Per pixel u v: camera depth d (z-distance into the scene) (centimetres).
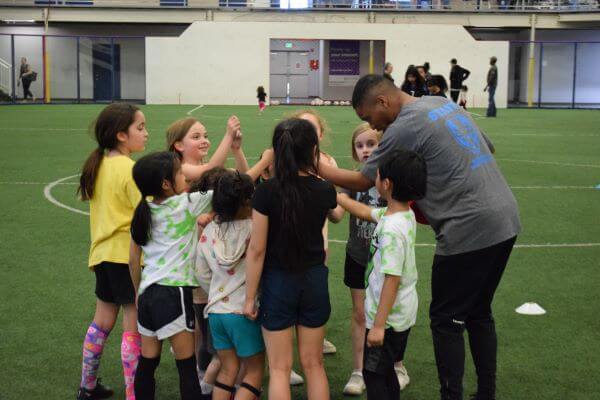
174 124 541
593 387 530
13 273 797
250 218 452
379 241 442
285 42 4322
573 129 2608
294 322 437
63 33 4138
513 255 882
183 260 449
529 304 692
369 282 450
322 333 443
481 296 472
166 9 4012
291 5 4094
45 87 3881
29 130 2297
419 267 827
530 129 2603
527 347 602
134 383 463
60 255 870
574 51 4000
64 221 1048
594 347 602
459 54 4009
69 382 534
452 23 4056
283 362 434
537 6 4116
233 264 442
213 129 2345
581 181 1434
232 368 455
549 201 1226
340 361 580
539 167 1622
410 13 4034
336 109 3609
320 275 438
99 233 480
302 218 425
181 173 452
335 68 4288
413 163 432
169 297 443
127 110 489
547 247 921
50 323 651
